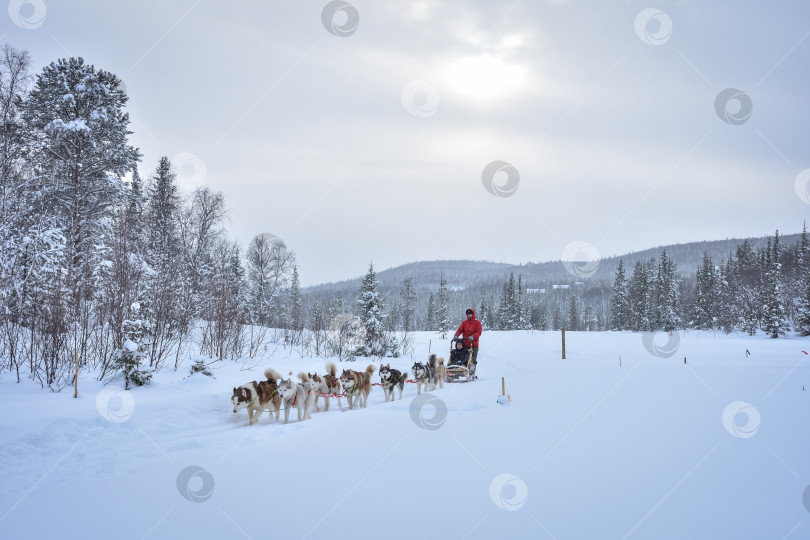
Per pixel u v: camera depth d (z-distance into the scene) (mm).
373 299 22797
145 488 4770
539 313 98438
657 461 5164
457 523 3682
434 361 12750
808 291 49062
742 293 64500
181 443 6895
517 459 5352
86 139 21844
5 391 9336
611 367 16016
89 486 4871
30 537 3674
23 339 11906
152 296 14297
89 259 16047
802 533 3320
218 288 19141
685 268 186625
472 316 15086
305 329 26344
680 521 3580
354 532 3568
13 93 19391
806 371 14453
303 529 3656
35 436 6816
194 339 18141
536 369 15680
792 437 6168
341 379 10227
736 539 3250
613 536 3346
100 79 24453
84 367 11672
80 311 12664
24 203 17703
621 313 78875
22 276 13570
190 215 32156
